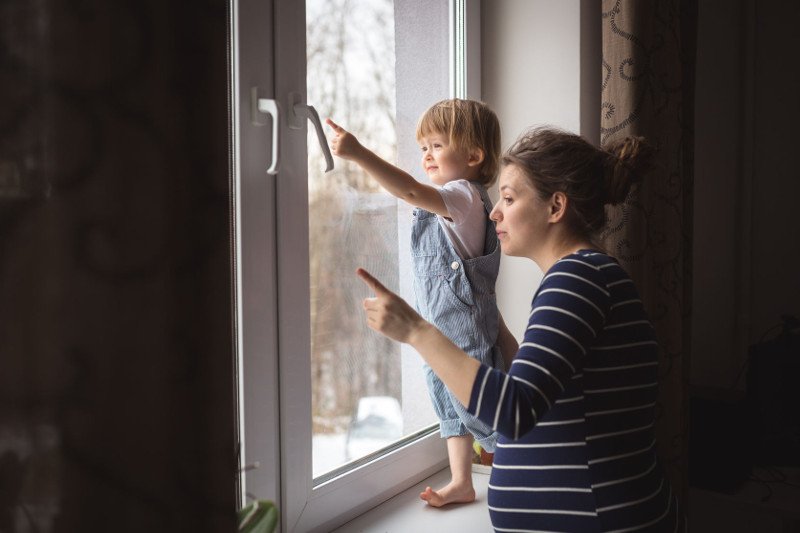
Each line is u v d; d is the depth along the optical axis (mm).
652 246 1481
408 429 1420
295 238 1080
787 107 2254
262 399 1030
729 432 1710
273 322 1052
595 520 930
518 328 1656
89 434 473
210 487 530
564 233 1023
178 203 508
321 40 1147
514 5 1604
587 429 932
